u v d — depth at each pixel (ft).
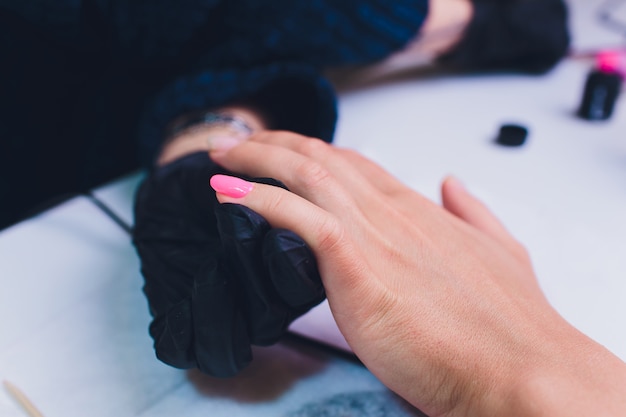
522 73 1.83
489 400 0.92
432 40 1.71
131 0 1.37
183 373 1.05
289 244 0.92
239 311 0.96
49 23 1.42
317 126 1.43
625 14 2.15
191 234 1.08
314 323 1.11
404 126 1.58
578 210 1.33
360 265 0.97
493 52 1.76
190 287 1.02
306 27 1.45
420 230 1.10
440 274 1.04
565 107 1.64
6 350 1.09
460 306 1.00
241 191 0.98
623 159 1.45
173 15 1.39
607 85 1.53
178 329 0.96
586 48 1.93
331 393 1.03
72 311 1.15
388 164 1.46
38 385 1.04
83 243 1.28
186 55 1.47
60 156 1.64
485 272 1.06
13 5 1.39
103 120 1.55
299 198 0.97
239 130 1.35
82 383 1.04
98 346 1.09
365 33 1.51
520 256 1.18
